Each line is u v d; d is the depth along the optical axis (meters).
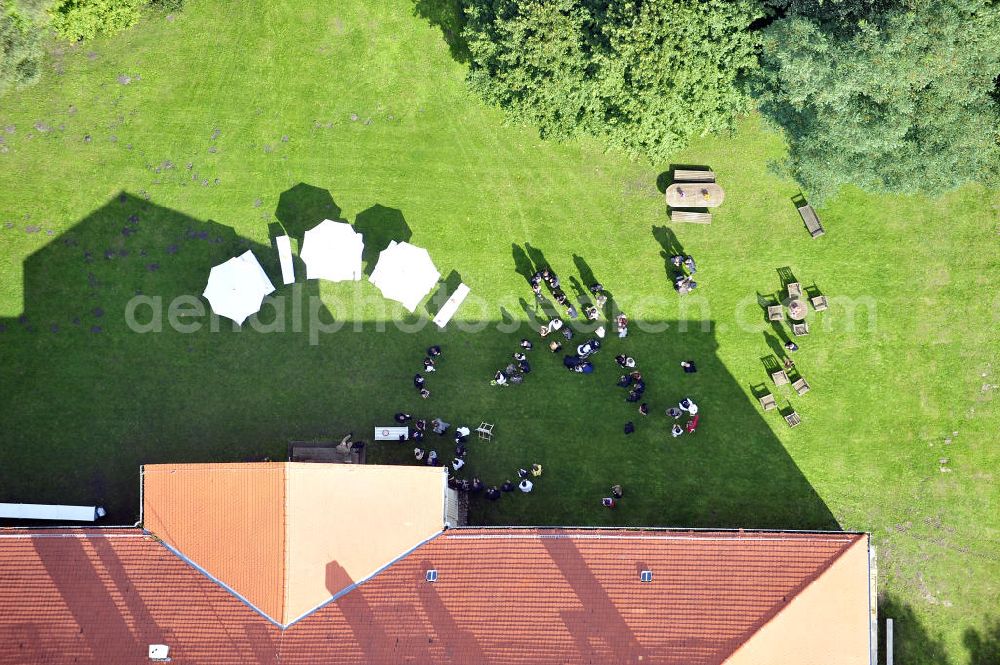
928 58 29.70
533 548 32.69
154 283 38.94
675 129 35.31
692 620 31.44
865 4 31.53
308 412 38.59
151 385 38.66
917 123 31.64
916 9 29.92
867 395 38.22
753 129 38.88
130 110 39.44
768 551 32.06
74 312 38.84
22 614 32.91
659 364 38.44
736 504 37.88
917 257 38.44
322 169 39.31
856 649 31.53
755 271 38.66
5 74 35.88
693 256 38.72
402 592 32.53
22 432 38.50
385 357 38.72
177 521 32.81
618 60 32.28
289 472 31.47
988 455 38.03
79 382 38.66
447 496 35.31
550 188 39.06
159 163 39.28
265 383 38.69
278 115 39.41
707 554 32.22
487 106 39.25
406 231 39.16
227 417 38.59
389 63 39.31
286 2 39.59
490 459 38.31
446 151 39.28
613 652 31.44
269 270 39.03
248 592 32.03
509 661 31.62
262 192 39.22
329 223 36.97
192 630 32.38
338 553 32.25
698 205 38.34
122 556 33.22
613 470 38.12
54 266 38.97
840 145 32.38
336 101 39.50
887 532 37.91
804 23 31.03
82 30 37.16
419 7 39.41
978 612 37.72
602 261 38.84
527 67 33.75
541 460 38.25
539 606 32.06
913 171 32.62
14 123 39.41
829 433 38.09
